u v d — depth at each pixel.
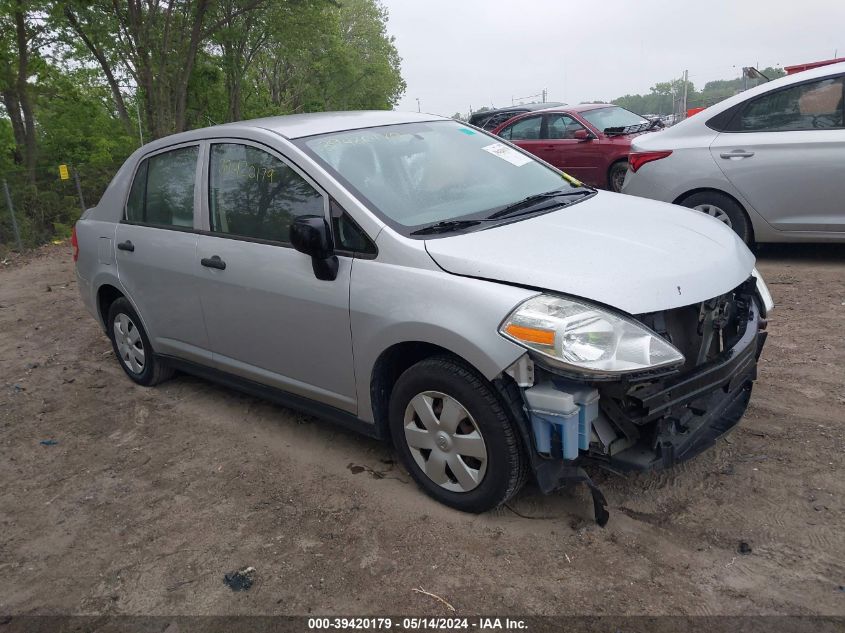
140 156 5.00
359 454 4.02
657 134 7.28
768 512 3.12
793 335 5.11
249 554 3.20
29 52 21.02
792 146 6.32
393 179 3.72
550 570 2.90
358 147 3.87
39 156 21.86
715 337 3.30
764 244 7.84
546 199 3.90
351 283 3.42
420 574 2.95
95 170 18.09
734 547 2.93
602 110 12.12
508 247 3.16
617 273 2.93
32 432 4.77
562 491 3.43
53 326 7.33
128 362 5.40
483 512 3.27
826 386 4.24
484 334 2.92
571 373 2.76
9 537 3.56
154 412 4.89
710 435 3.22
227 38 24.34
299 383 3.91
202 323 4.41
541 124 12.18
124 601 2.98
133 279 4.92
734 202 6.74
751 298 3.58
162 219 4.70
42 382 5.70
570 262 3.00
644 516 3.19
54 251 12.88
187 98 26.70
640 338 2.79
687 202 7.02
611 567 2.88
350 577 2.98
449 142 4.25
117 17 19.89
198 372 4.74
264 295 3.87
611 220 3.59
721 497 3.26
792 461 3.49
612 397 2.85
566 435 2.83
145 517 3.60
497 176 4.10
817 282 6.28
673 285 2.96
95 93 25.44
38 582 3.17
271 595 2.92
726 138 6.72
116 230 5.07
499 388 2.94
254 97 35.41
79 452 4.41
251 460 4.07
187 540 3.36
